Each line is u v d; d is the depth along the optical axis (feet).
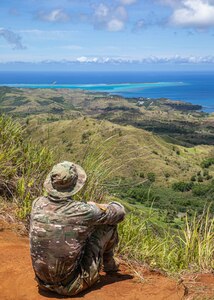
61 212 10.82
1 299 11.03
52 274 10.85
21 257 13.38
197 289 12.28
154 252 15.38
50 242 10.70
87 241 11.50
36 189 17.98
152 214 17.48
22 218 16.48
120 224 15.99
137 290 11.69
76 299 10.96
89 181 17.04
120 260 14.51
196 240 15.78
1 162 18.43
